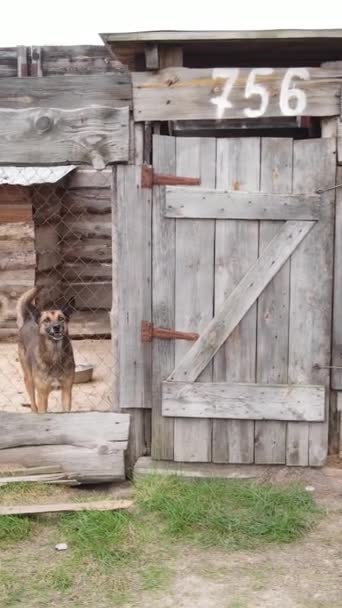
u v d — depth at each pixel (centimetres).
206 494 480
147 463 524
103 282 1120
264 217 497
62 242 1122
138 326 514
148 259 508
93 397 761
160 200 502
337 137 493
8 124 505
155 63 485
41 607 363
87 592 377
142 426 530
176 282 508
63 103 502
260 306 506
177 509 458
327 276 501
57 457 517
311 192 497
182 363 512
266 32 464
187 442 521
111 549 419
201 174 499
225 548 424
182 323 511
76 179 1113
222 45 498
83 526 439
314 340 507
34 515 462
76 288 1122
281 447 518
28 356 675
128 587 382
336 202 499
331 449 524
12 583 386
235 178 498
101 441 516
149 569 400
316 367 509
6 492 485
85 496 498
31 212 1043
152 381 517
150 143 502
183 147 498
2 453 519
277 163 496
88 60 971
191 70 491
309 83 488
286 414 509
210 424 519
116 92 499
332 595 372
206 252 504
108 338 1114
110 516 450
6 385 824
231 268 505
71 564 406
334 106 489
